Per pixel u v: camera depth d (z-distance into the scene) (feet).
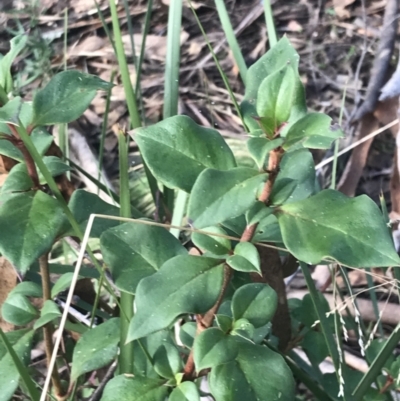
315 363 1.33
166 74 1.49
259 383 0.80
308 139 0.67
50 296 1.02
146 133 0.79
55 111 0.86
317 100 2.79
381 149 2.57
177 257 0.79
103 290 1.92
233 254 0.82
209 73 2.90
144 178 2.40
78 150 2.44
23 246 0.81
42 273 0.99
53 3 3.22
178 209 1.45
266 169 0.72
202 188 0.69
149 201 2.32
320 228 0.72
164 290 0.76
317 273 2.03
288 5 3.23
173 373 0.89
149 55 2.97
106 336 0.96
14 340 0.97
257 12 3.17
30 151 0.80
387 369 1.25
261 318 0.85
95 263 0.96
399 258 0.68
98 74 2.91
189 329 0.97
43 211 0.84
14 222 0.82
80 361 0.93
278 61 0.87
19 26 2.91
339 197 0.74
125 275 0.87
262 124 0.69
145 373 0.99
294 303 1.48
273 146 0.65
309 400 1.71
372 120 2.29
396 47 2.75
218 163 0.79
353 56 2.96
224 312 1.01
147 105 2.76
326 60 2.95
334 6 3.19
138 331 0.74
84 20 3.13
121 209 0.99
